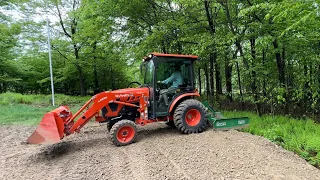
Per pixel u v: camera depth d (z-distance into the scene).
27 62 17.98
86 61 16.69
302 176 3.43
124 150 4.68
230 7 8.29
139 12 9.20
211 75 10.35
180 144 4.68
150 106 5.65
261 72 7.27
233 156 3.96
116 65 14.44
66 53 16.95
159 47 9.47
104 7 9.16
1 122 8.05
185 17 8.77
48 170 3.97
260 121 6.44
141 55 9.45
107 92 5.35
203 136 5.10
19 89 20.83
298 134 5.12
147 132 5.98
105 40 10.22
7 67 15.65
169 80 5.77
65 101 13.89
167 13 9.26
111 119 5.48
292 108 8.28
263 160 3.85
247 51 8.05
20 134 6.57
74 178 3.60
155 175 3.52
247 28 7.46
